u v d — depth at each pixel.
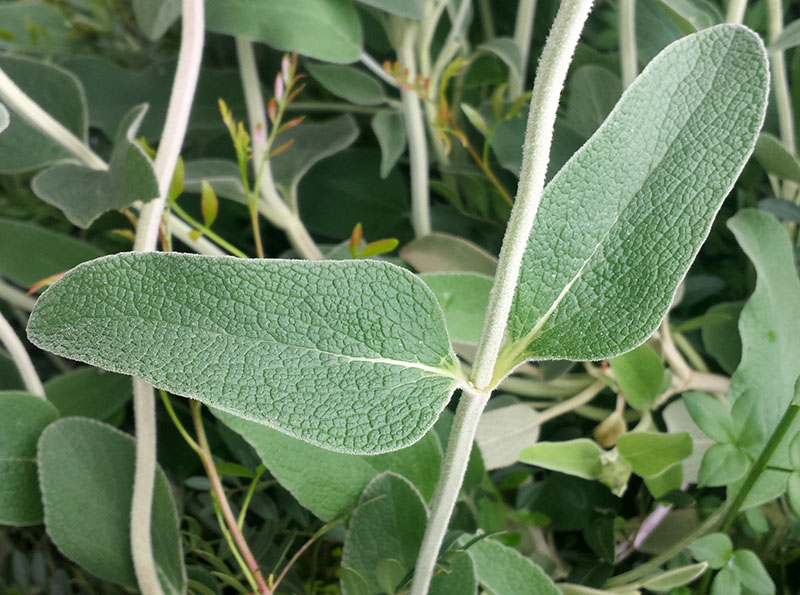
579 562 0.22
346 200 0.31
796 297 0.22
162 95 0.31
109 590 0.24
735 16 0.23
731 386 0.22
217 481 0.19
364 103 0.28
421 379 0.13
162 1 0.24
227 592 0.25
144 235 0.19
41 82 0.24
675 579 0.20
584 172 0.13
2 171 0.24
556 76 0.10
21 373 0.21
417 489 0.19
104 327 0.12
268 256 0.32
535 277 0.13
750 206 0.29
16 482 0.20
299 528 0.24
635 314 0.13
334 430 0.12
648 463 0.21
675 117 0.13
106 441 0.20
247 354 0.12
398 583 0.18
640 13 0.27
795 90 0.29
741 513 0.22
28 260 0.26
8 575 0.25
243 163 0.21
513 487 0.24
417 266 0.25
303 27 0.24
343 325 0.12
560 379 0.26
